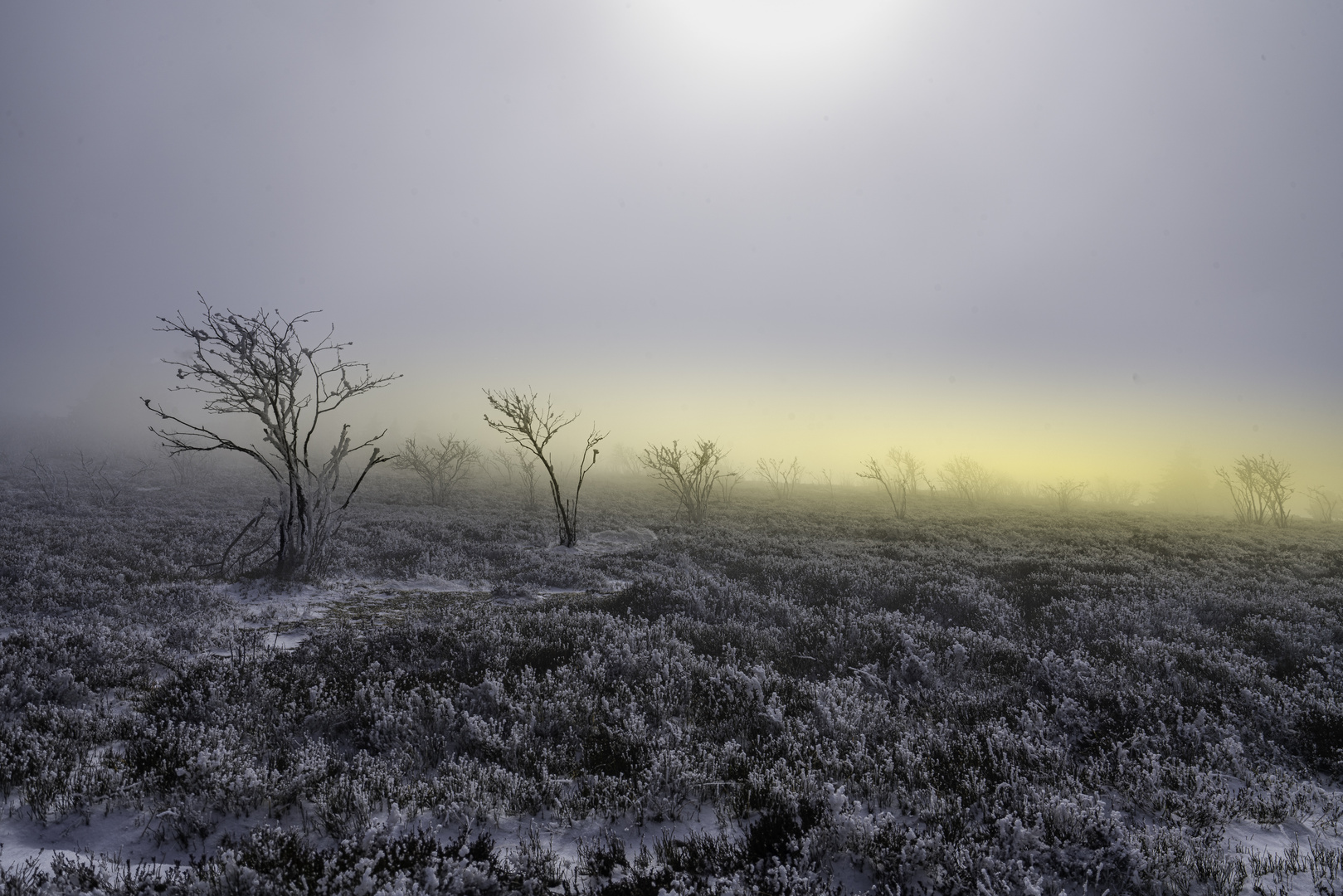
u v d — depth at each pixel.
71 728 5.63
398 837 4.00
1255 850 4.27
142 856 3.92
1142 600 12.49
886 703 6.92
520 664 8.00
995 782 5.10
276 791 4.57
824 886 3.63
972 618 11.73
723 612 11.48
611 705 6.56
